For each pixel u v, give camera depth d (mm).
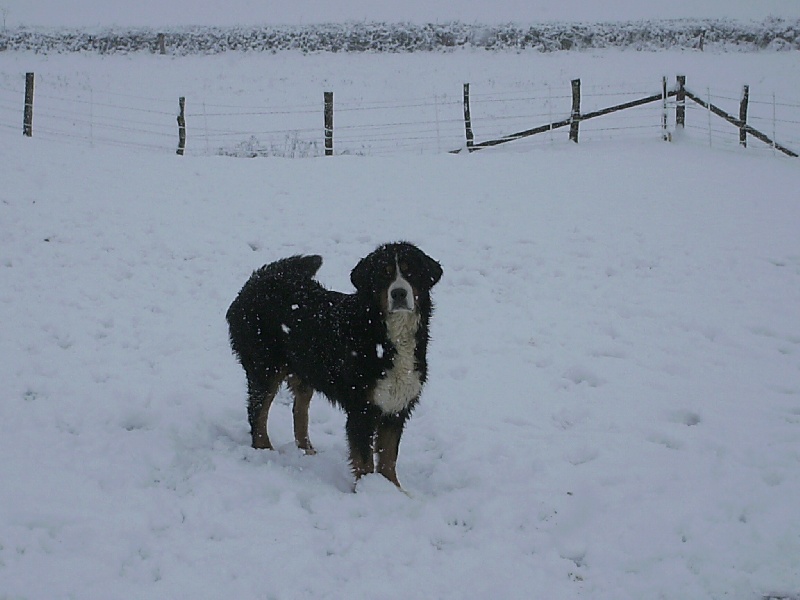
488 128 21656
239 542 6168
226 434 8438
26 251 12875
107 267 12680
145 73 27750
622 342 11289
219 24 35719
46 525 6211
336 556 6125
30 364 9789
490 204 15094
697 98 18828
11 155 15695
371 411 7254
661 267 13047
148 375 9750
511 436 8516
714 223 14352
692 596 5719
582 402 9453
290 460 7848
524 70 28328
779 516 6695
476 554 6262
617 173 16547
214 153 19125
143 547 6031
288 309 7855
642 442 8336
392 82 27141
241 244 13508
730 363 10523
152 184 15320
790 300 12125
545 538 6531
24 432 7855
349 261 13109
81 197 14484
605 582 5918
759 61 28641
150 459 7477
